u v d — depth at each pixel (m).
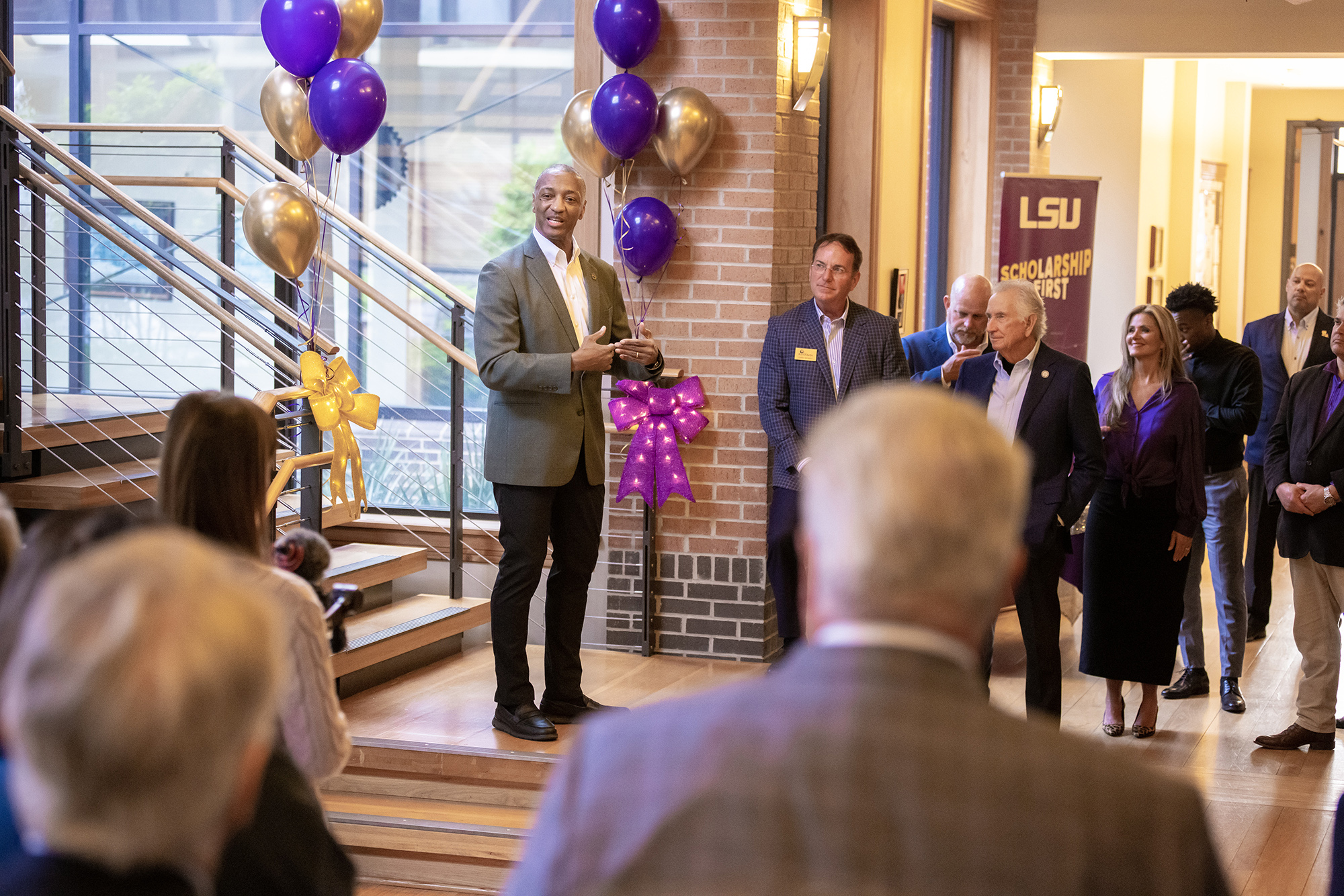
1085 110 10.65
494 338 4.22
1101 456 4.41
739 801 1.00
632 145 5.04
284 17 4.49
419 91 6.37
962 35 8.38
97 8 6.62
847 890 0.97
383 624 5.07
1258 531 6.59
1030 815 0.99
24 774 1.02
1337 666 4.89
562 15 6.26
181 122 6.62
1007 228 7.26
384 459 6.31
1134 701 5.56
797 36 5.35
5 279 4.87
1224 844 4.01
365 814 4.10
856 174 6.54
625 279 5.44
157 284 6.43
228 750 1.04
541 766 4.12
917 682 1.05
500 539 4.36
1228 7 8.27
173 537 1.09
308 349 4.76
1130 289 10.67
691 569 5.49
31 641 1.01
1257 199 15.14
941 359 5.88
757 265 5.33
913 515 1.08
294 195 4.53
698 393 5.34
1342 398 4.80
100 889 1.01
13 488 4.77
